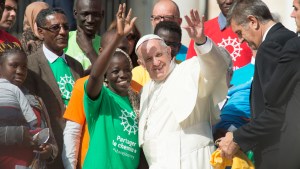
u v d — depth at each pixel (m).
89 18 23.80
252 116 19.39
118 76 20.75
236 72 22.98
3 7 22.56
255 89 19.30
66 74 22.12
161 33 22.38
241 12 19.64
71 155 20.62
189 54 23.89
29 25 24.50
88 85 20.27
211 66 19.53
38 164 20.05
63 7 27.72
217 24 25.11
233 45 24.86
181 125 20.06
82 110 20.75
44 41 22.20
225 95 20.06
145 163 21.00
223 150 19.50
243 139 19.31
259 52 19.12
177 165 19.92
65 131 20.80
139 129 20.58
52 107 21.66
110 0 29.33
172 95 20.12
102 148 20.38
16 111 19.98
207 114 20.25
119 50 20.92
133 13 28.73
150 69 20.38
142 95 20.78
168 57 20.44
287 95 18.84
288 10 27.77
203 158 20.03
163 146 20.09
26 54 21.81
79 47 23.89
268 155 19.19
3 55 20.58
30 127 20.19
